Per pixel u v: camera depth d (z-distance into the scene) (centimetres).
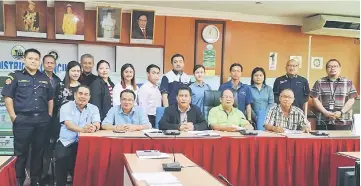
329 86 454
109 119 338
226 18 543
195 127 345
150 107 420
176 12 522
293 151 321
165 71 526
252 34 556
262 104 450
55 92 376
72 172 325
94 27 497
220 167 308
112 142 288
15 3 464
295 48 573
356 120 338
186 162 232
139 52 518
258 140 316
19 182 346
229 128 340
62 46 500
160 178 187
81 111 328
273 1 462
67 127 318
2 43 478
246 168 314
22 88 343
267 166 318
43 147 360
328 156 326
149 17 505
